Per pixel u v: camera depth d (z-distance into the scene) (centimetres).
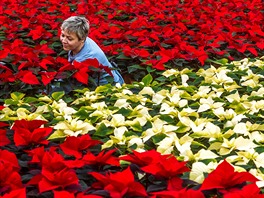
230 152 332
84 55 535
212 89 466
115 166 303
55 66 519
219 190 256
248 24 717
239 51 615
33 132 315
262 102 411
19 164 298
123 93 441
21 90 476
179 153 335
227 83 472
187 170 268
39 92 482
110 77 495
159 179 271
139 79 552
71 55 555
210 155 317
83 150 322
